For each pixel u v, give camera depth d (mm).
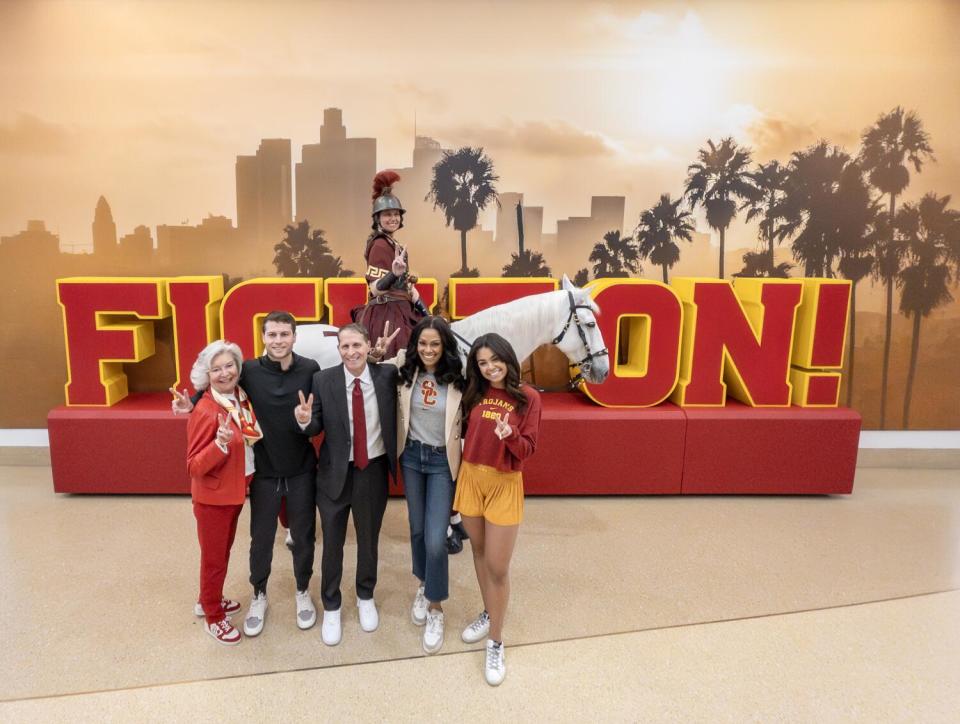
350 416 2418
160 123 4066
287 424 2434
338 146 4148
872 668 2488
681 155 4270
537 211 4285
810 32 4172
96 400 3918
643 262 4371
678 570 3188
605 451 3947
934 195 4344
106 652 2494
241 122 4098
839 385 4109
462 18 4059
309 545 2627
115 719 2166
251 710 2221
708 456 3984
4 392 4301
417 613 2721
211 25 3984
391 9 4027
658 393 4055
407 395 2447
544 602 2891
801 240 4379
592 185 4273
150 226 4176
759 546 3451
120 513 3689
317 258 4270
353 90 4094
